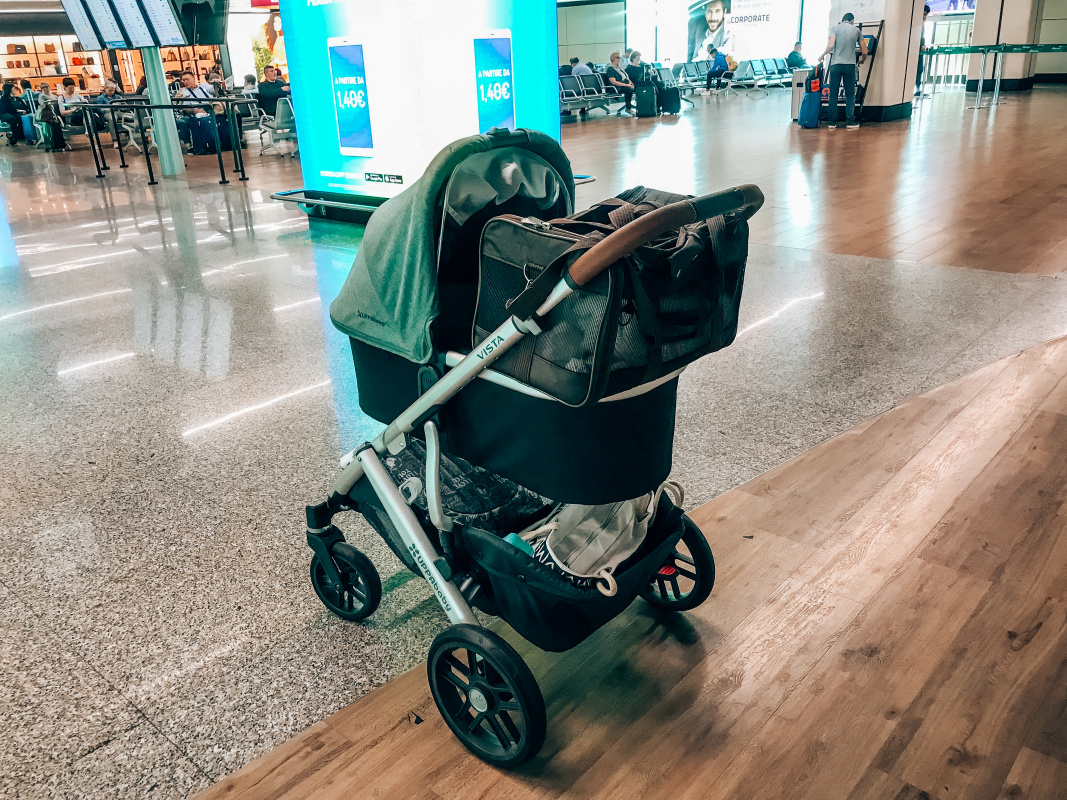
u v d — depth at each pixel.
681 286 1.32
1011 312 3.96
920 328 3.82
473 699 1.56
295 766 1.60
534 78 6.59
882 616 1.96
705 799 1.49
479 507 1.75
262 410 3.28
